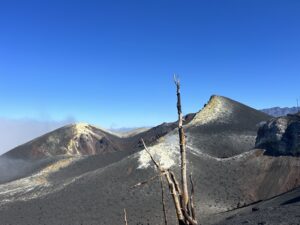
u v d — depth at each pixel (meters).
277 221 54.34
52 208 139.00
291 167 142.62
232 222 64.12
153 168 151.75
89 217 127.75
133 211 124.56
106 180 151.62
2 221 133.88
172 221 107.38
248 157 156.12
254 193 135.12
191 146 174.38
